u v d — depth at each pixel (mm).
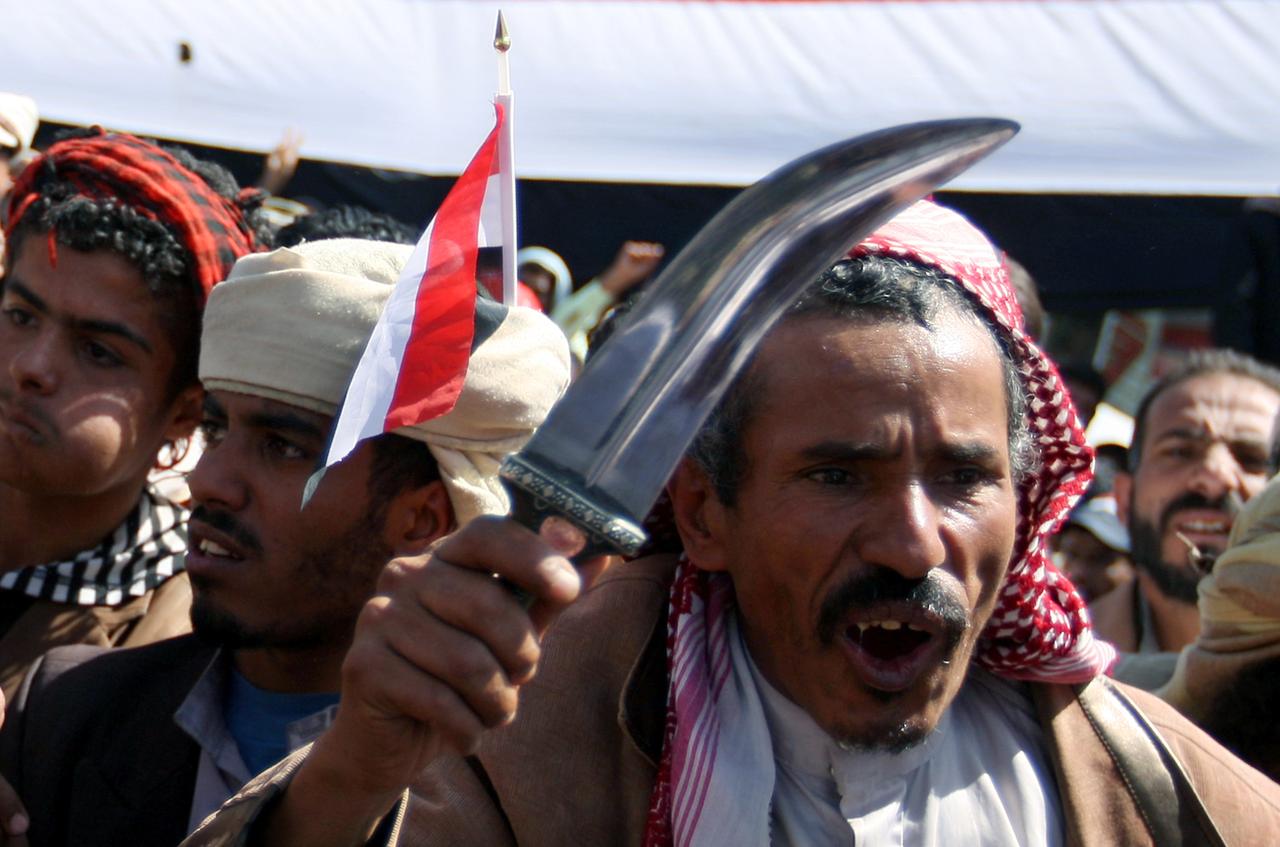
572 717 1357
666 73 3744
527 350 1635
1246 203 4297
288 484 1599
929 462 1208
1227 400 2865
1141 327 5113
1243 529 1927
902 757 1310
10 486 1915
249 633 1606
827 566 1213
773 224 982
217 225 1959
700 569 1351
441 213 1247
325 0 3643
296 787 1081
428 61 3709
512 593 948
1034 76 3672
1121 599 3061
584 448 925
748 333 981
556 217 4383
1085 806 1347
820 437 1202
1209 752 1426
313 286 1591
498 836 1317
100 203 1868
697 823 1268
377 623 966
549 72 3732
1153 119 3631
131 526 2021
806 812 1319
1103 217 4301
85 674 1767
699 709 1306
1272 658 1877
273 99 3572
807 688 1265
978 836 1320
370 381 1169
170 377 1931
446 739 956
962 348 1228
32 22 3381
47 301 1860
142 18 3461
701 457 1288
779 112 3729
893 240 1286
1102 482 3719
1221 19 3637
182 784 1663
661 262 4316
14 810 1608
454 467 1598
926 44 3713
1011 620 1349
